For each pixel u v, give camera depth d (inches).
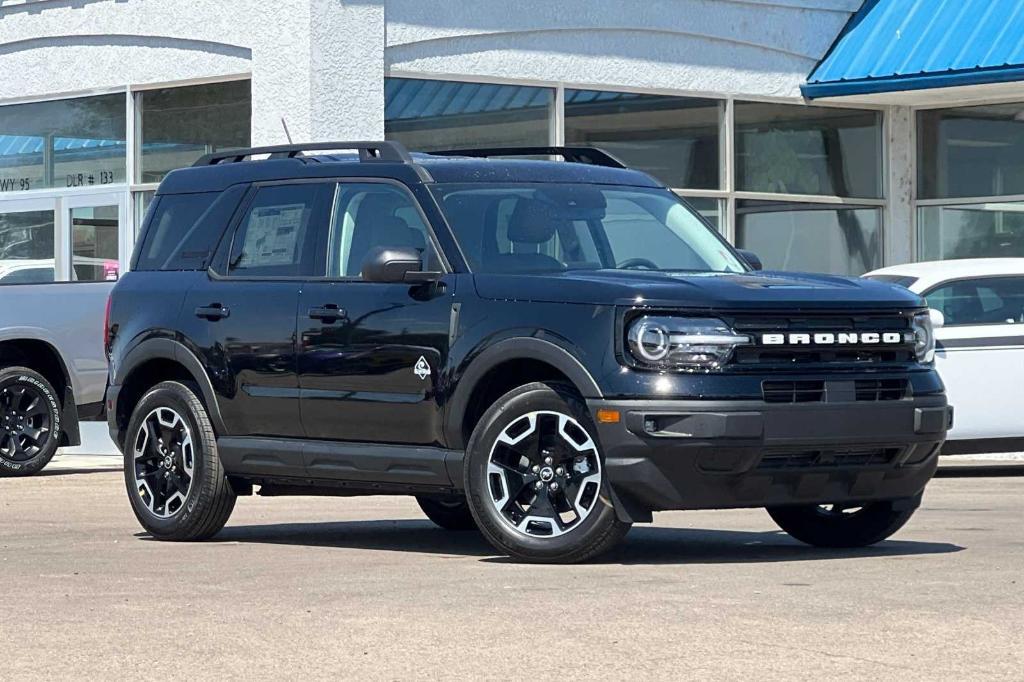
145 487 481.1
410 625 309.6
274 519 544.7
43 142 969.5
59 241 962.7
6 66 979.3
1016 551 416.8
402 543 464.4
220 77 884.0
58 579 380.5
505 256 422.6
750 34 964.6
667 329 385.4
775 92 973.8
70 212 957.8
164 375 494.3
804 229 992.9
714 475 385.1
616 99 928.9
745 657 275.3
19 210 980.6
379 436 429.1
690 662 271.9
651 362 385.1
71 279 957.8
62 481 706.8
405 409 422.0
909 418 403.9
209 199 484.4
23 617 325.4
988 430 703.7
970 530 472.4
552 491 400.5
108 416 495.5
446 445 415.8
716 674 262.2
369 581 369.7
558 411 395.9
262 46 861.2
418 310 420.8
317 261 450.3
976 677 258.7
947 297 711.1
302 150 474.3
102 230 945.5
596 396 386.9
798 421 388.8
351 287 438.0
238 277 467.2
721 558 411.2
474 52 887.1
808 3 980.6
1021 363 706.8
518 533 401.1
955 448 707.4
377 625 310.2
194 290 474.0
